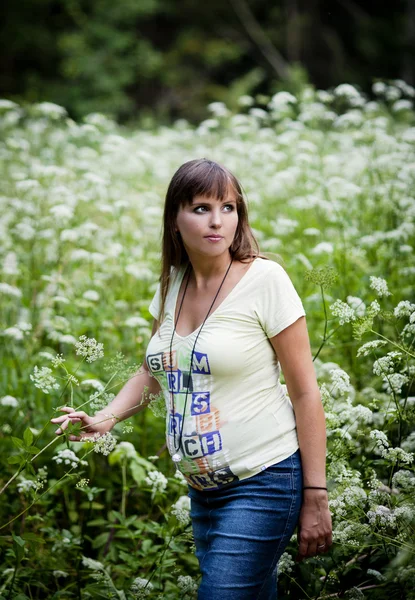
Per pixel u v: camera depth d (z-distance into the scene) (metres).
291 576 2.82
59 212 5.01
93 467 3.70
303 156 6.25
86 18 20.16
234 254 2.49
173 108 21.03
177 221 2.50
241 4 22.17
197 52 21.50
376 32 20.89
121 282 5.30
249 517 2.36
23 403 4.01
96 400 2.69
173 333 2.50
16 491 3.70
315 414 2.41
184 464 2.46
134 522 3.26
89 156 6.86
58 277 4.69
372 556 2.92
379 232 4.79
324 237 5.61
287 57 21.70
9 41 20.58
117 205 5.49
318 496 2.39
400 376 2.90
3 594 2.88
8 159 6.98
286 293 2.41
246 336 2.40
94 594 2.93
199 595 2.31
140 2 20.08
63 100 19.05
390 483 2.93
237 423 2.40
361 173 5.88
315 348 4.17
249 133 7.79
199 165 2.45
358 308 3.53
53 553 3.27
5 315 4.97
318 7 22.19
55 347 4.69
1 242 5.70
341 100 7.14
